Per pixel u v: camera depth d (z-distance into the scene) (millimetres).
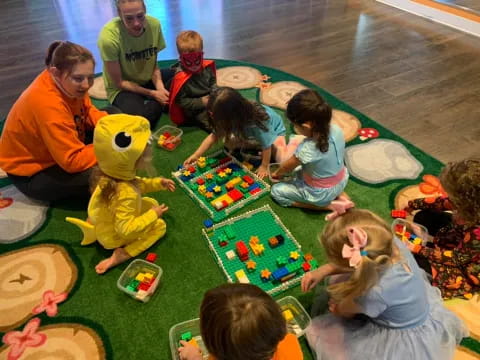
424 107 2332
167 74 2359
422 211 1588
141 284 1368
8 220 1665
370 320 1152
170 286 1413
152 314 1332
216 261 1490
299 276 1413
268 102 2346
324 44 3061
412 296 1046
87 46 3023
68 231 1622
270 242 1512
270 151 1791
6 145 1584
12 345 1254
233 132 1694
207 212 1675
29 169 1605
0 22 3422
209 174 1824
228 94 1632
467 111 2287
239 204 1684
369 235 978
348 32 3236
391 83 2562
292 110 1481
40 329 1296
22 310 1350
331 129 1576
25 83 2584
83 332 1286
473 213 1196
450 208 1492
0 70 2729
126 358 1220
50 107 1468
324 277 1232
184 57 1997
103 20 3453
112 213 1364
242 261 1476
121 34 1990
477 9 3090
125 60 2070
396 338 1079
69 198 1765
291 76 2623
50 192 1652
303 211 1696
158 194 1774
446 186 1242
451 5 3213
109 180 1316
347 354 1118
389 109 2318
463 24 3176
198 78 2100
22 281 1436
